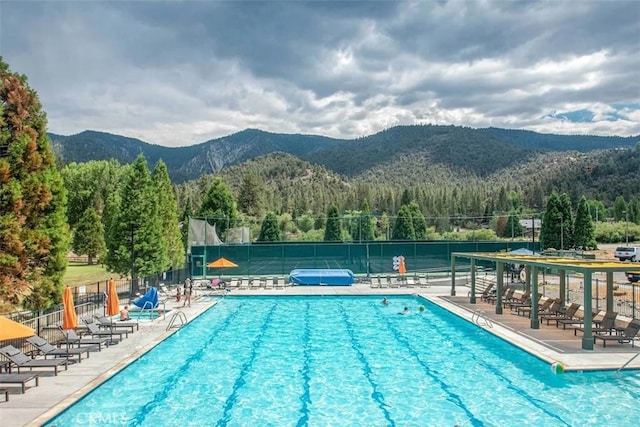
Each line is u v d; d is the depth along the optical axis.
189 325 22.66
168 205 36.16
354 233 65.81
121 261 29.70
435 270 42.06
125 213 29.59
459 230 81.69
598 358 15.61
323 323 23.22
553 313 21.95
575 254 33.41
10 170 19.06
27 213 19.31
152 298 23.02
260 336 20.38
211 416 11.68
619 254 46.12
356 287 35.00
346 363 16.19
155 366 15.84
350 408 12.16
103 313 22.92
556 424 11.09
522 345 17.44
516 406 12.20
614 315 18.22
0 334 12.03
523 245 43.03
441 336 20.27
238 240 51.72
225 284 34.22
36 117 20.20
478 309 25.52
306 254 40.94
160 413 11.85
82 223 50.78
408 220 67.81
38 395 12.27
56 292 20.25
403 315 25.23
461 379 14.40
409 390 13.48
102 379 13.59
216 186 62.84
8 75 19.50
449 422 11.27
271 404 12.45
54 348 15.30
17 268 18.77
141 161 30.09
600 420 11.30
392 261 41.41
